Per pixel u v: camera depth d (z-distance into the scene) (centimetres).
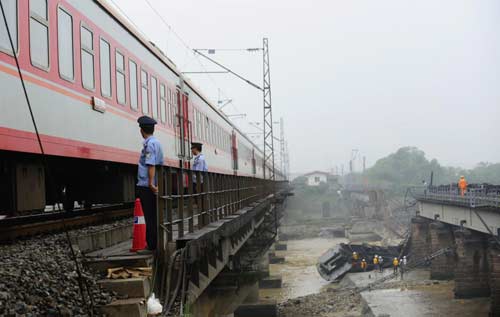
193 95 2311
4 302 614
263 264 4900
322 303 3981
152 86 1661
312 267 6053
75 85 1084
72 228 1139
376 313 3356
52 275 737
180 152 2003
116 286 738
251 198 2523
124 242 1065
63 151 1019
